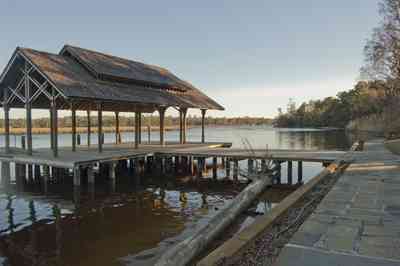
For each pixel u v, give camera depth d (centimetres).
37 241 862
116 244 830
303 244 457
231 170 2047
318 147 3422
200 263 393
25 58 1595
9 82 1773
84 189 1520
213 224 744
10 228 978
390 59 3061
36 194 1437
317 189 837
